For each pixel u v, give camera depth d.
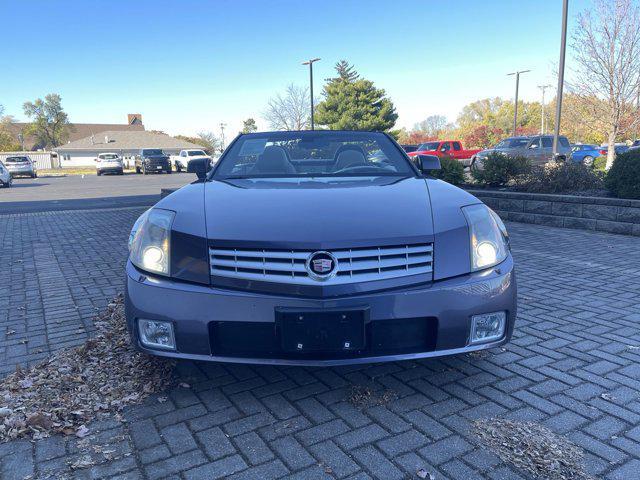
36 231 9.89
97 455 2.35
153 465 2.28
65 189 24.00
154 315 2.60
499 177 10.85
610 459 2.26
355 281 2.50
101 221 11.27
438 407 2.73
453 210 2.79
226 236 2.57
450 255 2.64
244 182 3.43
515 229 8.78
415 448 2.37
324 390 2.94
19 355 3.59
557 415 2.63
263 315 2.49
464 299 2.59
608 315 4.18
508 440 2.41
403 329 2.59
